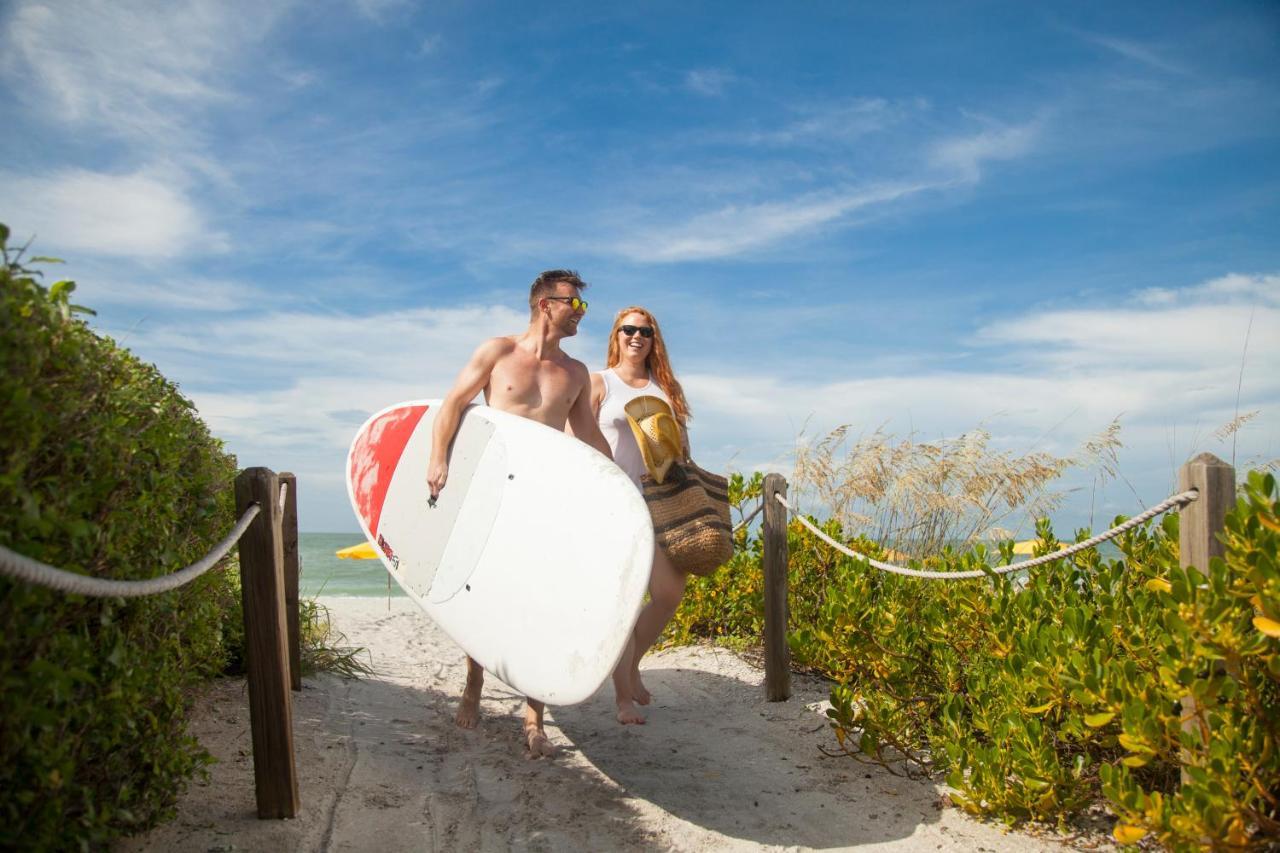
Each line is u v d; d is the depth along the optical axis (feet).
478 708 15.44
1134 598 11.44
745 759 13.85
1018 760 10.60
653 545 11.64
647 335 16.40
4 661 6.07
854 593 14.73
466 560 13.53
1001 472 23.95
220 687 15.38
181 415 10.63
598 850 10.43
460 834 10.57
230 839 9.44
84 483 7.16
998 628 12.26
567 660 11.73
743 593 22.11
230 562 13.33
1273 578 7.73
